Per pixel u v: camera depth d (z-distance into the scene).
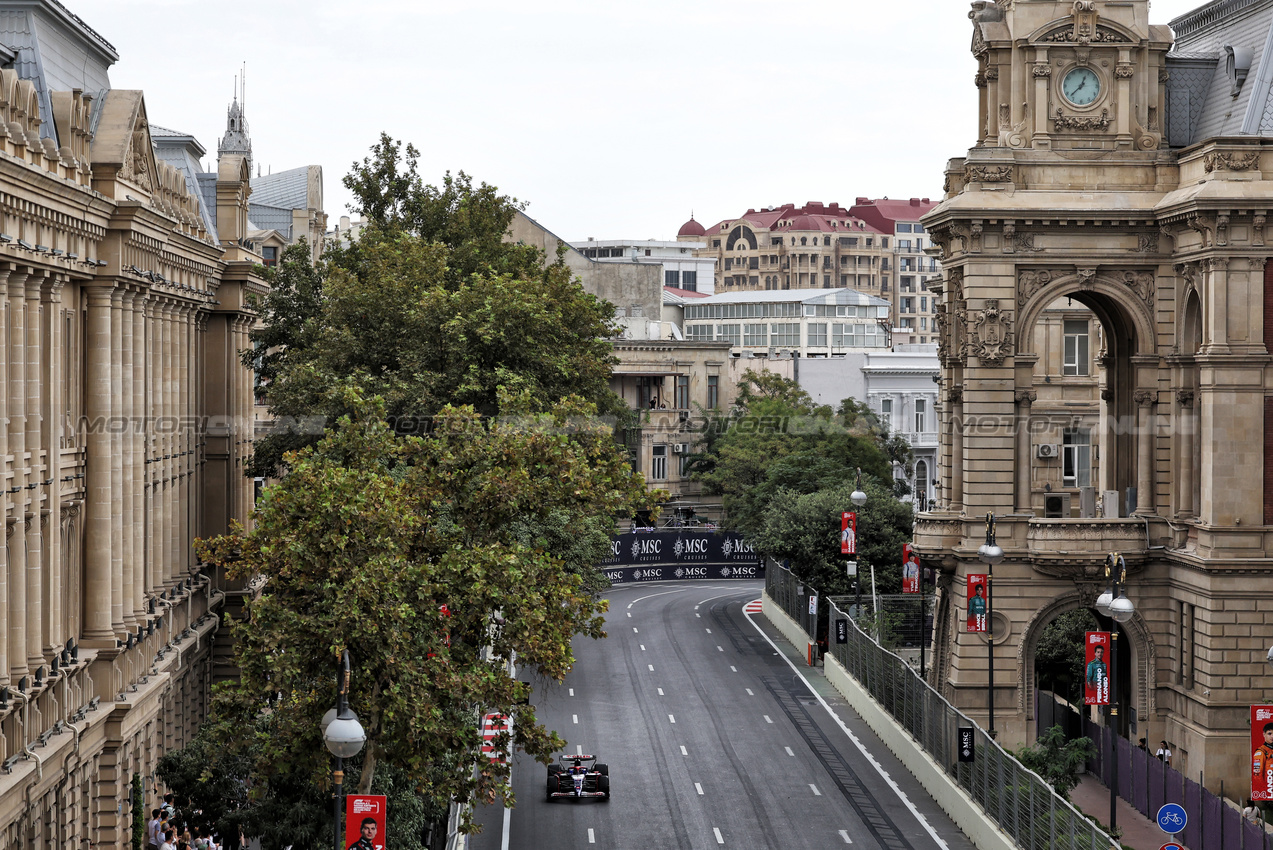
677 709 95.12
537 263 109.56
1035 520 81.00
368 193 110.38
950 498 86.69
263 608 47.44
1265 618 76.56
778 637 122.31
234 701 47.72
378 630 46.06
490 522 54.38
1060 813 58.31
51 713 52.53
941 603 88.06
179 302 73.12
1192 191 77.50
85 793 57.03
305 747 46.69
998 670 81.88
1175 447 81.31
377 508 47.81
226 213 84.50
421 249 91.44
